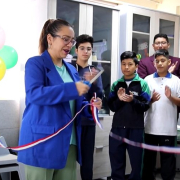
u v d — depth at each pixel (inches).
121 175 98.2
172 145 101.6
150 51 134.3
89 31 114.7
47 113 50.9
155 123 101.0
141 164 97.7
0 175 81.4
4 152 80.1
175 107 102.0
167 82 102.0
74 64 96.6
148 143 103.7
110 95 101.2
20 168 73.2
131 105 97.0
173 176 101.8
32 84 49.7
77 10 112.3
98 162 113.7
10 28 111.6
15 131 112.2
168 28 141.2
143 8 130.1
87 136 93.6
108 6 118.4
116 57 122.2
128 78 99.9
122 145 98.4
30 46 107.5
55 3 105.3
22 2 113.4
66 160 52.4
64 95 47.8
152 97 95.3
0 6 109.4
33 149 50.4
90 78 52.4
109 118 116.6
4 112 109.3
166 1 158.6
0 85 110.9
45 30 56.8
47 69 52.6
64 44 52.1
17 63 113.7
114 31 121.2
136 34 130.0
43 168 51.4
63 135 51.9
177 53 143.6
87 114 60.2
